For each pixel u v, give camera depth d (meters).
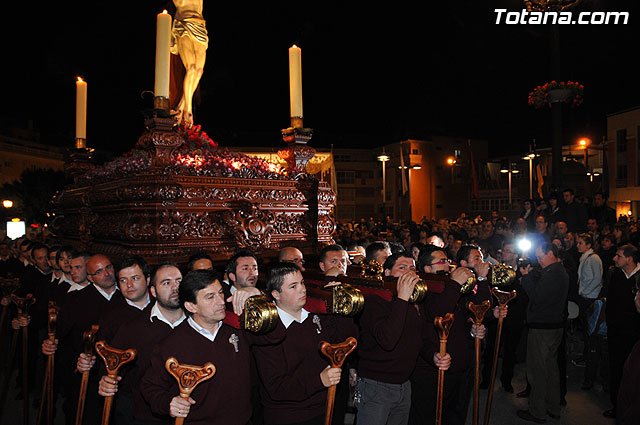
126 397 3.62
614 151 34.59
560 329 5.39
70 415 4.43
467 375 4.83
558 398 5.41
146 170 4.04
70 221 6.52
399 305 3.32
